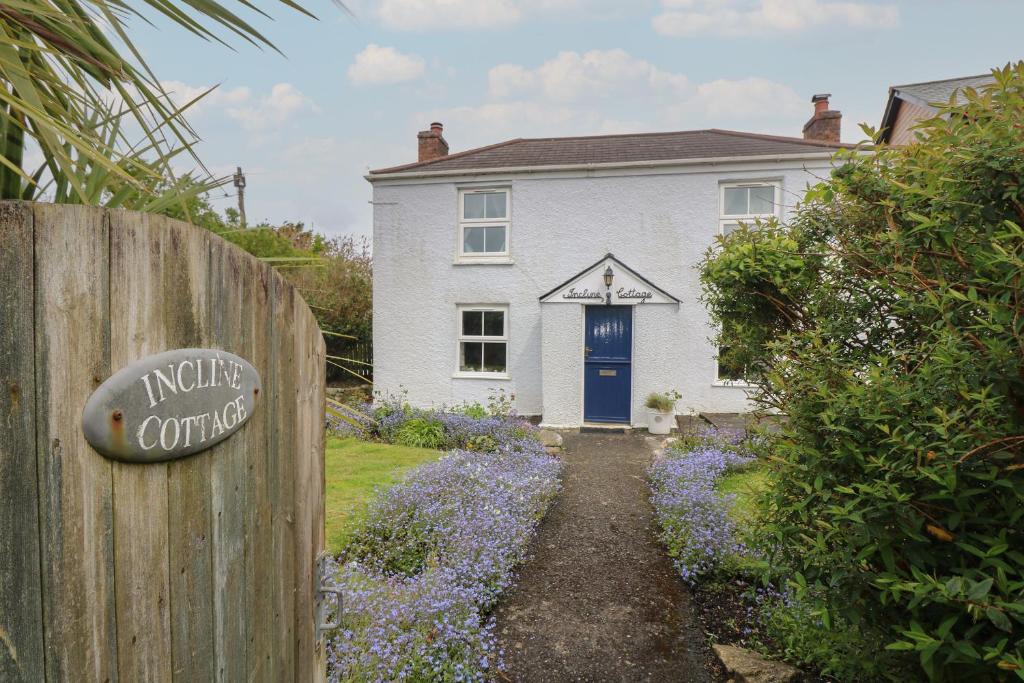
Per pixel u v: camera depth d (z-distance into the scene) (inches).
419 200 393.1
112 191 59.0
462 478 195.6
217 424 42.0
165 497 37.6
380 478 213.3
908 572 61.5
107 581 33.2
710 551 138.3
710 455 227.1
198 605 41.3
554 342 352.5
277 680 53.9
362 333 526.9
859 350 94.9
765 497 77.5
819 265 121.7
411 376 396.8
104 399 32.2
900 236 71.9
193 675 40.7
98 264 32.1
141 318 35.1
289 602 56.7
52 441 29.6
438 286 392.2
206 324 41.5
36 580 29.0
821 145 356.8
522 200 379.2
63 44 38.9
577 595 134.6
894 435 57.3
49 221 29.4
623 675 103.9
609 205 367.6
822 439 70.2
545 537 171.2
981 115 64.1
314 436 63.1
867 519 59.9
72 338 30.6
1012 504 53.7
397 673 92.0
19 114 45.9
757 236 152.6
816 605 79.8
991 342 52.8
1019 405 54.1
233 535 45.8
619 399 351.6
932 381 58.1
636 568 149.3
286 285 55.3
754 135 402.0
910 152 75.7
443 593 114.7
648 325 342.3
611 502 204.5
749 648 110.1
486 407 378.9
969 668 57.6
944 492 54.8
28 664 28.6
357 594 105.6
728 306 164.9
